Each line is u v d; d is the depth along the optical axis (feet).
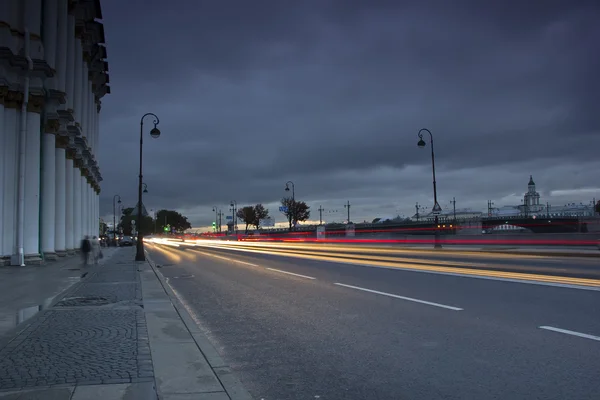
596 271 54.03
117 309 34.47
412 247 140.36
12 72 85.66
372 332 25.54
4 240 84.17
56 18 98.63
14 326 28.09
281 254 115.03
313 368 19.62
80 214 139.13
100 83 173.99
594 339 22.44
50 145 99.71
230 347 23.50
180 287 50.14
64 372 18.24
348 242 217.97
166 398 15.76
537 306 31.30
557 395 15.58
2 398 15.23
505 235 140.26
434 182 129.90
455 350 21.38
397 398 15.90
